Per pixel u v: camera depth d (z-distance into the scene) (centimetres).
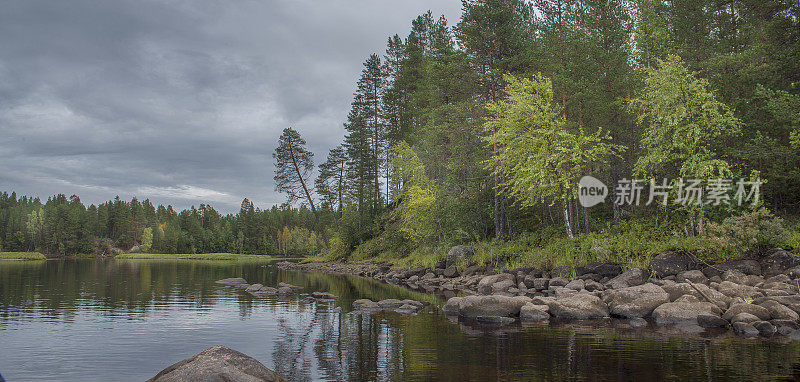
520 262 2188
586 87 2300
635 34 2336
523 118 2177
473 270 2412
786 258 1424
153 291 2019
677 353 783
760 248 1541
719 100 2036
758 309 1025
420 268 2831
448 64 2850
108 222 12069
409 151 4031
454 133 2945
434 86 3259
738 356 755
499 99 2789
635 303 1203
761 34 2291
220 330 1077
